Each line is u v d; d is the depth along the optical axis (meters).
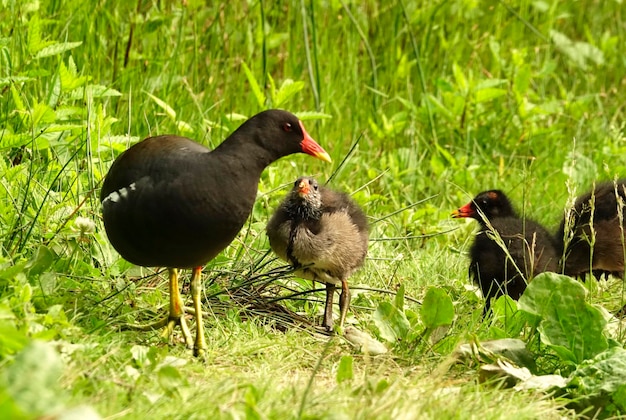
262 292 10.26
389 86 16.30
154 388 7.19
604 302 10.95
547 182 14.60
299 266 10.02
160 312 9.38
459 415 7.19
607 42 17.86
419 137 15.46
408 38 16.69
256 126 8.55
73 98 10.91
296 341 8.99
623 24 19.84
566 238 9.86
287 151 8.73
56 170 10.55
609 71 18.50
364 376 7.89
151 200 8.17
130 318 9.00
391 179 13.94
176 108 13.95
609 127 16.16
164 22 14.45
